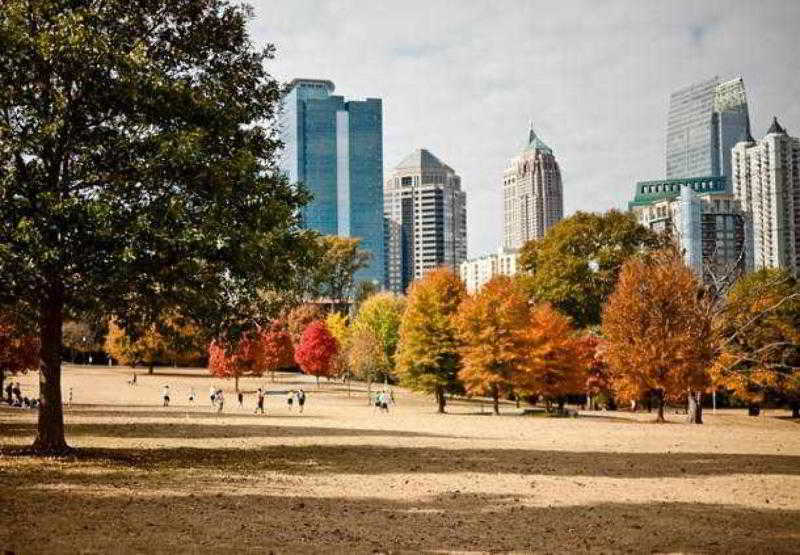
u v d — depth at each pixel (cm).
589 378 8062
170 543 1427
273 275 2611
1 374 6072
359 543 1477
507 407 8025
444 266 6831
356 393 9506
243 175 2514
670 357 5403
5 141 2292
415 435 3950
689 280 5619
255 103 2873
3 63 2303
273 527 1597
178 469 2428
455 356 6425
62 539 1426
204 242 2294
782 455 3130
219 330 2792
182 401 7356
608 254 8194
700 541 1545
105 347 11919
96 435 3591
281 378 12219
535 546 1486
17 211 2266
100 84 2370
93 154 2427
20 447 2725
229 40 2828
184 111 2475
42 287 2492
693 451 3272
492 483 2270
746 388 6122
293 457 2859
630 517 1781
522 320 6250
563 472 2545
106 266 2297
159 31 2705
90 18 2406
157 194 2462
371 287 14212
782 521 1750
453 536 1556
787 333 5912
